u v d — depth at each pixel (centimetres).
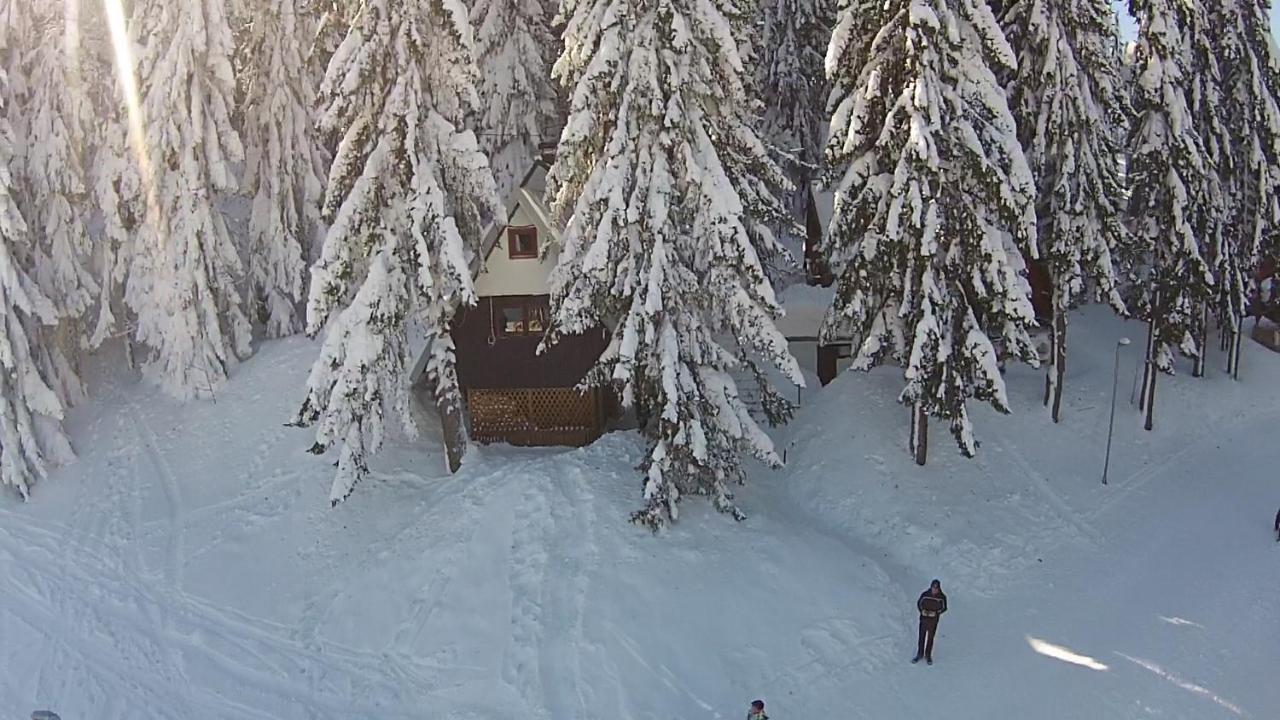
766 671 1584
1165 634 1644
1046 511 2145
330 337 1956
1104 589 1828
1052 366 2533
